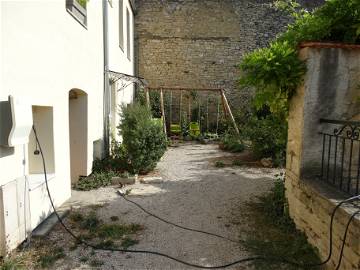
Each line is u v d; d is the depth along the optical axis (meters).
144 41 12.80
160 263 2.83
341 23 3.29
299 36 3.40
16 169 3.02
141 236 3.39
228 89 13.10
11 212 2.84
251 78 3.31
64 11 4.29
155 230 3.54
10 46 2.91
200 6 12.80
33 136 3.97
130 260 2.88
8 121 2.74
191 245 3.17
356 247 2.14
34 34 3.40
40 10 3.53
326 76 3.12
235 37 12.94
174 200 4.63
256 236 3.34
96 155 6.24
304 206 3.14
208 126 12.92
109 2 6.95
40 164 4.02
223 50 12.96
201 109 13.10
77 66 4.88
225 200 4.62
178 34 12.84
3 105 2.75
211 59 12.97
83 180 5.39
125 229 3.55
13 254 2.87
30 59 3.31
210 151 9.36
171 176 6.15
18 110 2.81
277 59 3.15
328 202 2.57
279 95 3.37
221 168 6.91
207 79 13.03
